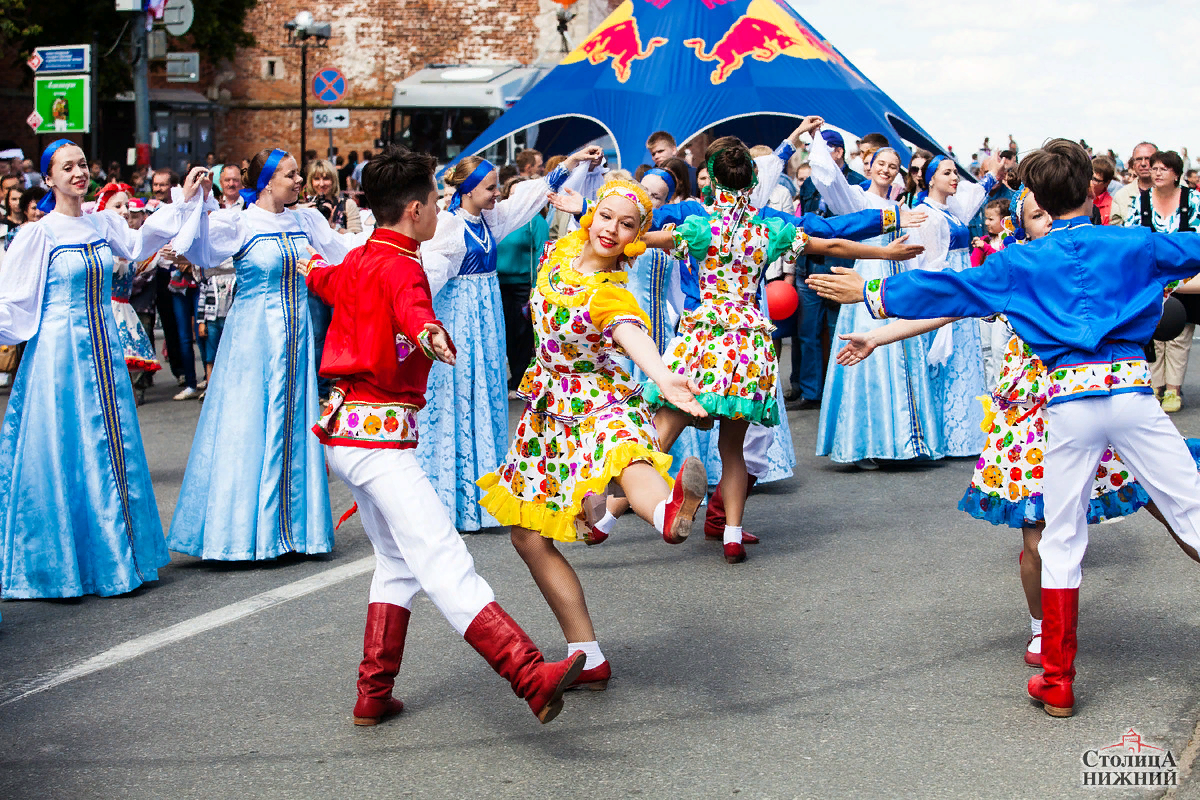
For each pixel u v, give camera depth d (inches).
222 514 225.3
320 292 151.3
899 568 219.8
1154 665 169.0
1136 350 148.4
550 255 161.0
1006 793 131.6
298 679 169.3
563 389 159.0
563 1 1100.5
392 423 145.5
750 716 153.9
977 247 324.5
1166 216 356.8
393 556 152.4
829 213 405.1
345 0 1370.6
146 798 134.0
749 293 225.0
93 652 182.9
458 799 132.6
